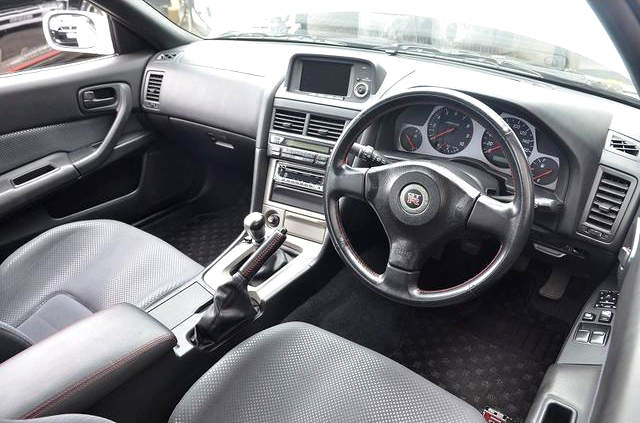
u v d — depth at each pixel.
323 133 1.70
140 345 0.99
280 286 1.64
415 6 1.85
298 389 1.08
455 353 1.88
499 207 1.21
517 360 1.84
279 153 1.77
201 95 2.08
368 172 1.34
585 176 1.42
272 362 1.13
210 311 1.36
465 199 1.23
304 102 1.72
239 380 1.09
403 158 1.64
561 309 1.99
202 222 2.52
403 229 1.30
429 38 1.88
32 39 1.90
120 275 1.47
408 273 1.32
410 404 1.04
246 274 1.39
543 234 1.55
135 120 2.26
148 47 2.26
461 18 1.77
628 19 1.04
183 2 2.26
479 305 2.04
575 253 1.57
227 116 2.03
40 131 1.92
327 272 1.85
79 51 2.05
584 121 1.41
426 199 1.26
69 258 1.49
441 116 1.60
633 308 0.97
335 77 1.71
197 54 2.20
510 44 1.73
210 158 2.42
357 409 1.04
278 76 1.84
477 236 1.29
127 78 2.16
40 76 1.89
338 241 1.41
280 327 1.21
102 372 0.92
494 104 1.50
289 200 1.80
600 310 1.49
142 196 2.34
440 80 1.60
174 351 1.24
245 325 1.47
